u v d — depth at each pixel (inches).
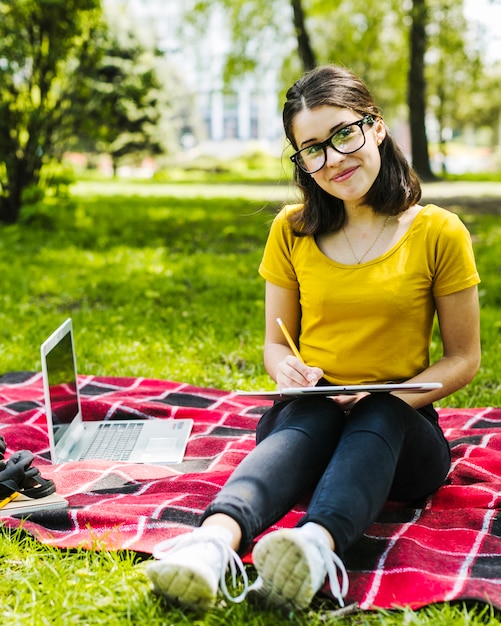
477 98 1573.6
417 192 103.9
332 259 104.9
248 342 204.7
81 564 89.7
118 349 197.6
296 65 710.5
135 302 257.3
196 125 2551.7
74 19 388.2
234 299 259.9
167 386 163.9
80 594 83.0
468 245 101.9
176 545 78.7
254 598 80.4
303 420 90.4
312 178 104.8
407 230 102.1
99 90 439.2
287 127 102.2
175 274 301.9
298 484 85.5
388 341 101.5
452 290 101.3
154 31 1131.3
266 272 112.8
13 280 291.0
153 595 82.0
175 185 951.0
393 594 82.7
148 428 136.3
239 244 391.2
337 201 105.8
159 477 116.4
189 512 101.3
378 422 88.1
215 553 76.2
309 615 79.9
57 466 119.3
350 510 80.0
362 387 89.8
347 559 90.8
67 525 99.6
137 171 1551.4
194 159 1540.4
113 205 591.8
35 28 392.5
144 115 1234.6
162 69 1253.7
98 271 311.1
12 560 91.4
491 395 163.0
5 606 81.1
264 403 155.9
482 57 727.1
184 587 75.3
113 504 104.0
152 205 598.9
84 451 128.8
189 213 530.3
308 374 96.7
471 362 103.1
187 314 235.8
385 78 1035.9
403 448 93.2
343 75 100.3
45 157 425.1
